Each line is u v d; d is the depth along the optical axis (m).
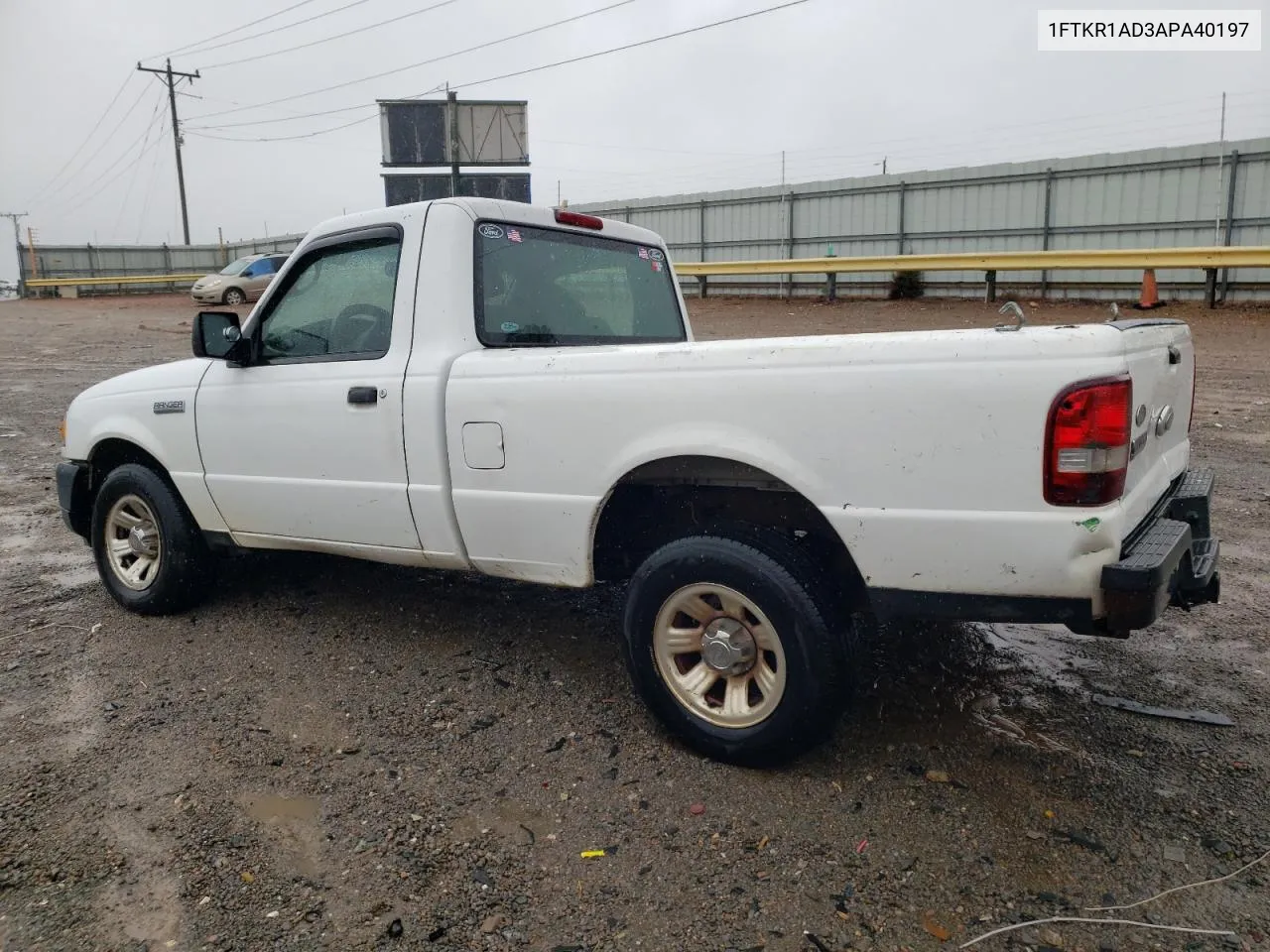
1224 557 5.07
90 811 2.91
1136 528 2.77
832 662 2.88
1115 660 3.89
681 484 3.21
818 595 2.88
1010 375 2.51
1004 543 2.57
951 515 2.62
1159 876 2.52
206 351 3.95
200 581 4.56
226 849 2.71
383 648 4.16
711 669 3.12
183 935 2.36
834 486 2.77
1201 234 17.50
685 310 4.91
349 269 3.91
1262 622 4.24
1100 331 2.49
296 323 4.09
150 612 4.58
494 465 3.39
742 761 3.07
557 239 4.07
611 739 3.32
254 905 2.47
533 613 4.56
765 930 2.36
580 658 4.02
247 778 3.09
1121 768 3.05
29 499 6.98
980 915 2.39
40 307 33.22
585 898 2.49
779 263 21.39
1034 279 19.20
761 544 2.95
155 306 31.20
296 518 4.03
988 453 2.55
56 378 13.84
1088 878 2.52
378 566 5.29
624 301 4.46
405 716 3.51
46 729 3.45
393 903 2.48
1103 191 18.56
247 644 4.22
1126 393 2.47
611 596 4.79
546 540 3.34
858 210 22.30
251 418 4.06
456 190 25.48
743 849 2.68
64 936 2.36
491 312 3.66
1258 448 7.64
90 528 4.92
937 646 4.08
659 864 2.62
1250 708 3.44
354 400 3.69
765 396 2.84
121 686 3.80
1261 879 2.49
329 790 3.01
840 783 3.00
